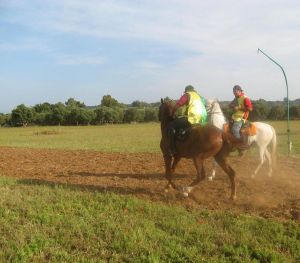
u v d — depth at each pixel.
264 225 8.34
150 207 9.61
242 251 7.18
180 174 14.45
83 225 8.43
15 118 88.62
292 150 22.27
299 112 75.38
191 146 10.40
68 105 105.12
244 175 13.91
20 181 13.17
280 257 6.91
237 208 9.76
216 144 10.11
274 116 74.25
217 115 12.20
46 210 9.55
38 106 99.75
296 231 8.00
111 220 8.79
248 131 11.97
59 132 51.47
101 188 11.97
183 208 9.66
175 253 7.14
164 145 11.12
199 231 8.02
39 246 7.50
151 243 7.53
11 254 7.13
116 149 25.39
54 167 17.09
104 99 121.75
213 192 11.31
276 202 10.22
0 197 10.54
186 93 10.70
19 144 31.77
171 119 11.06
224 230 8.15
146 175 14.44
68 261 6.96
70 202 10.12
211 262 6.78
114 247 7.44
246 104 11.87
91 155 21.52
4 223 8.61
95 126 77.44
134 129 58.38
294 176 13.73
